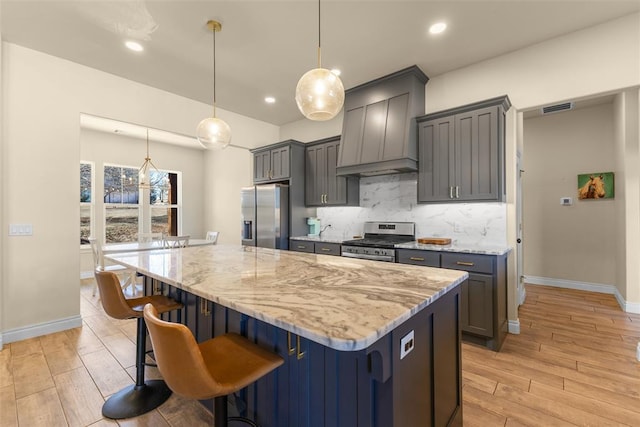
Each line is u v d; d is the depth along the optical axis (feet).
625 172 11.71
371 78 11.47
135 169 20.57
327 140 13.91
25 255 9.43
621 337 9.23
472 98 10.52
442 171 10.23
